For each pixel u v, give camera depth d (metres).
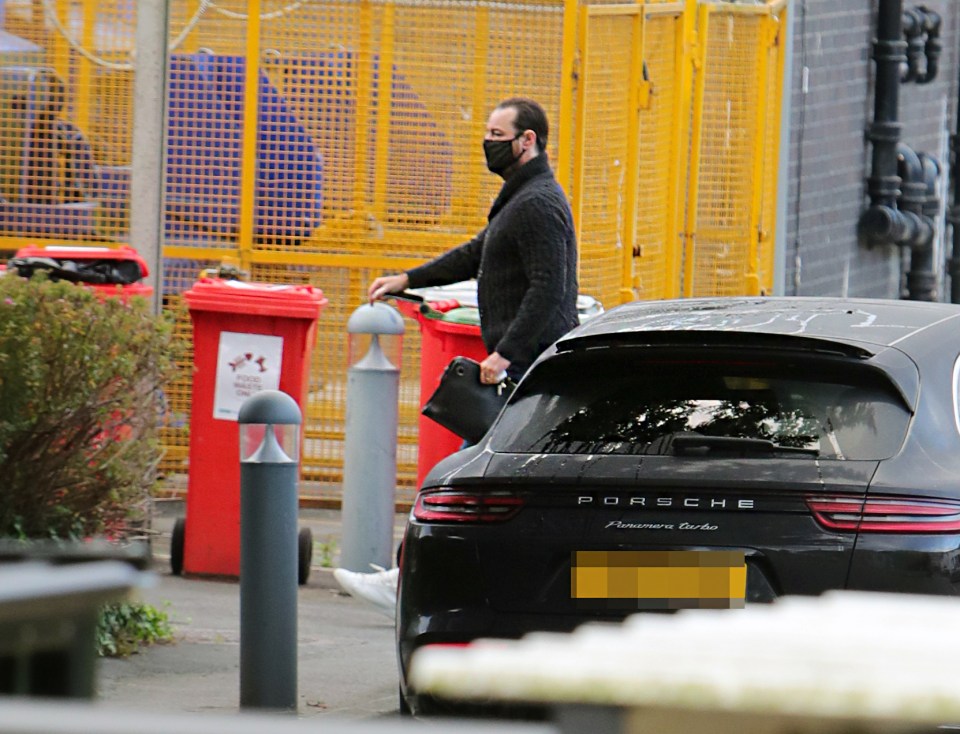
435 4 33.22
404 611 16.58
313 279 33.75
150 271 26.44
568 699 3.83
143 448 21.05
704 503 15.34
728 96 42.53
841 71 55.00
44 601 4.20
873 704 3.70
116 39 31.22
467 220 33.53
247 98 33.38
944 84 64.81
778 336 16.28
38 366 19.75
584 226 35.28
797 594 14.95
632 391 16.73
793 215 51.75
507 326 23.36
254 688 18.53
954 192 65.75
